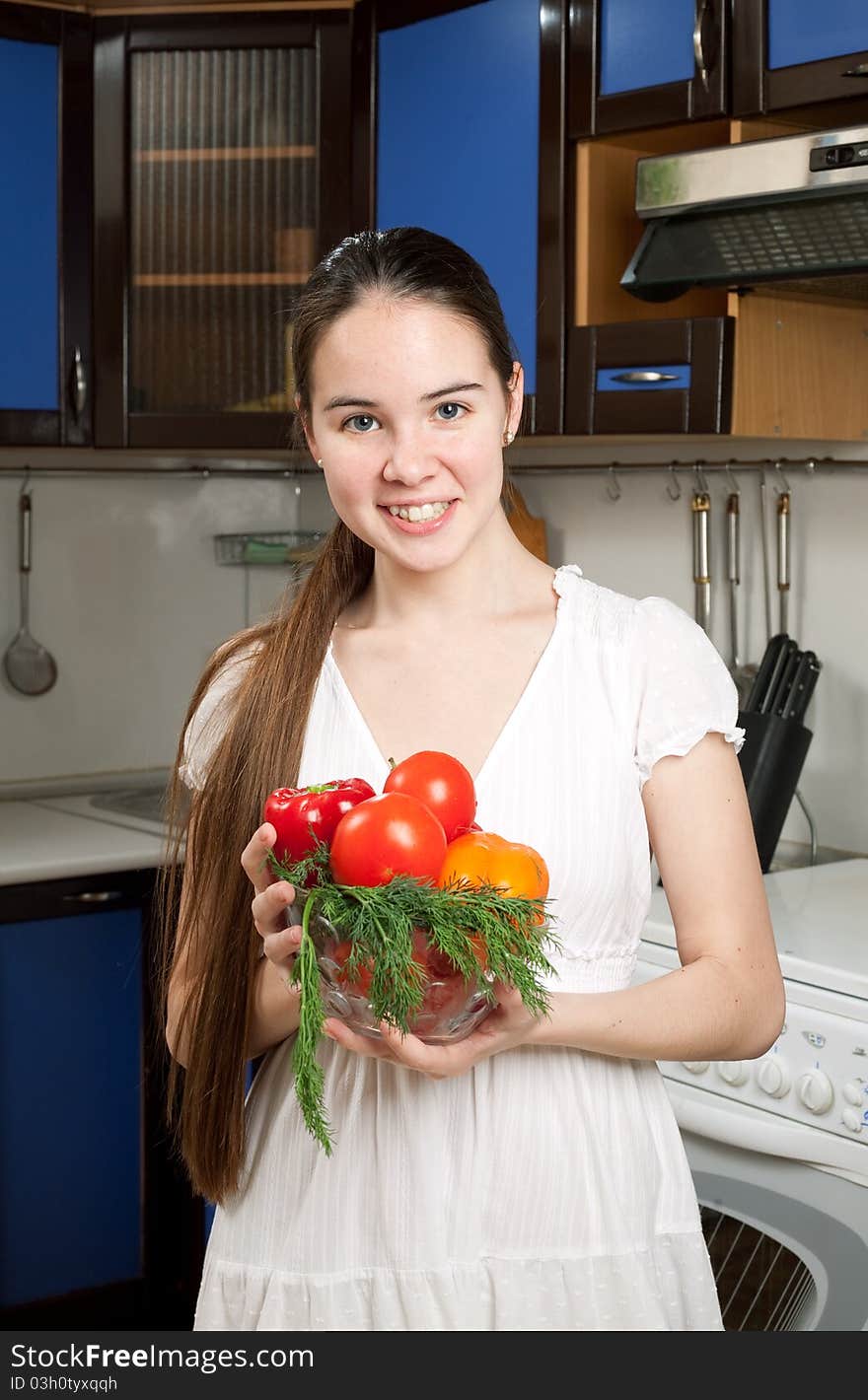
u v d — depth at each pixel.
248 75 2.54
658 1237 1.09
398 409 0.99
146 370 2.63
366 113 2.46
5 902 2.40
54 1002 2.47
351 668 1.13
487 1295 1.05
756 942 1.06
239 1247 1.11
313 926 0.88
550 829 1.05
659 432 2.08
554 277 2.20
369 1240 1.07
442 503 1.02
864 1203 1.58
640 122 2.07
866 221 1.78
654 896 1.97
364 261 1.01
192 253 2.60
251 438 2.60
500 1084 1.06
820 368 2.15
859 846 2.32
